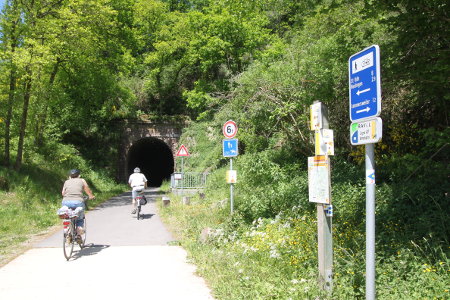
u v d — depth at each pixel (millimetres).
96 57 21406
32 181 16344
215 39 24469
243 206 9992
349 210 7598
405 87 8805
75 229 7500
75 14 17203
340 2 7582
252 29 24562
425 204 6754
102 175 28484
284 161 13320
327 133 4285
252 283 4914
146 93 35844
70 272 6066
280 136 14180
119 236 9336
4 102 16656
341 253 5531
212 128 26531
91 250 7734
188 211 13031
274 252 5922
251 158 13086
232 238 7652
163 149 44562
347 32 8195
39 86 17938
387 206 7070
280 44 21578
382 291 4254
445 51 6434
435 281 4191
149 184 46750
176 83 36156
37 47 15383
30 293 5023
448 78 6262
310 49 11258
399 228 6387
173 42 32250
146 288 5203
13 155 18750
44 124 23438
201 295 4898
